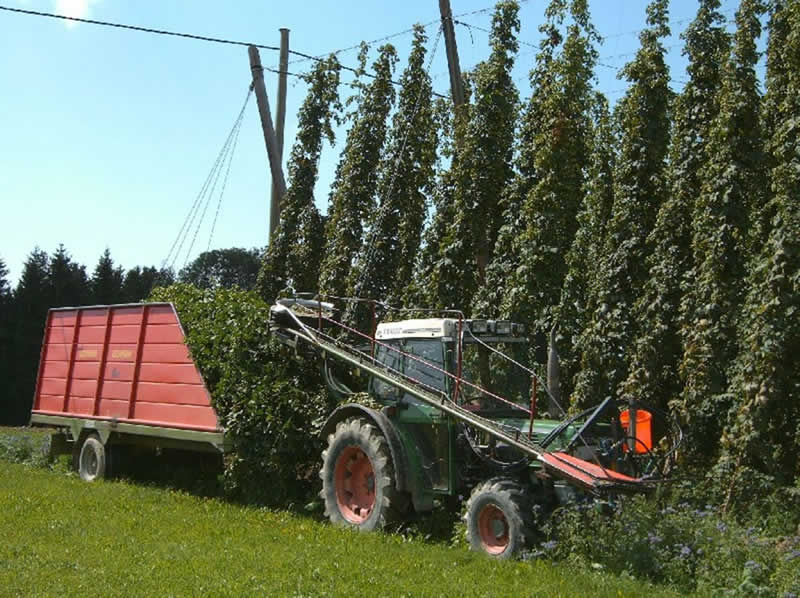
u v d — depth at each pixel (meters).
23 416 38.94
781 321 9.89
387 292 16.45
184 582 6.37
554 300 12.87
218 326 10.93
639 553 7.17
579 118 13.23
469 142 13.91
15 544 7.51
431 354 9.02
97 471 12.48
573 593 6.38
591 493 7.30
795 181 10.14
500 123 13.81
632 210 14.09
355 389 10.43
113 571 6.63
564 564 7.25
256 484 10.44
